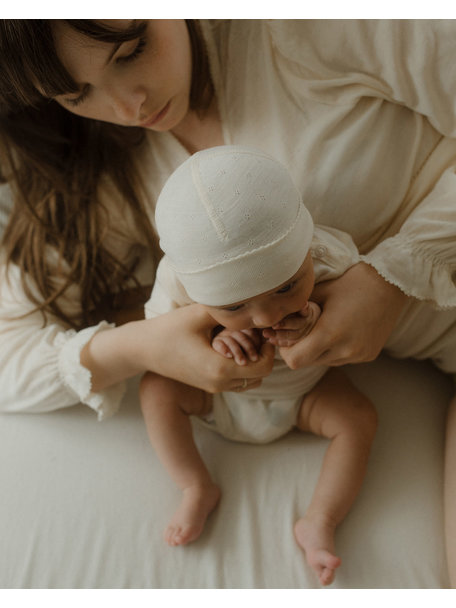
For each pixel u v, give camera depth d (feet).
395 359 3.89
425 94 2.92
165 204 2.38
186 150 3.30
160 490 3.40
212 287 2.38
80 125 3.41
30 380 3.51
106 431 3.65
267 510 3.29
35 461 3.53
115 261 3.92
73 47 2.49
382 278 2.91
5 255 3.74
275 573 3.08
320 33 2.93
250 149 2.42
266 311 2.49
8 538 3.26
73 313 3.95
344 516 3.22
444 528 3.16
